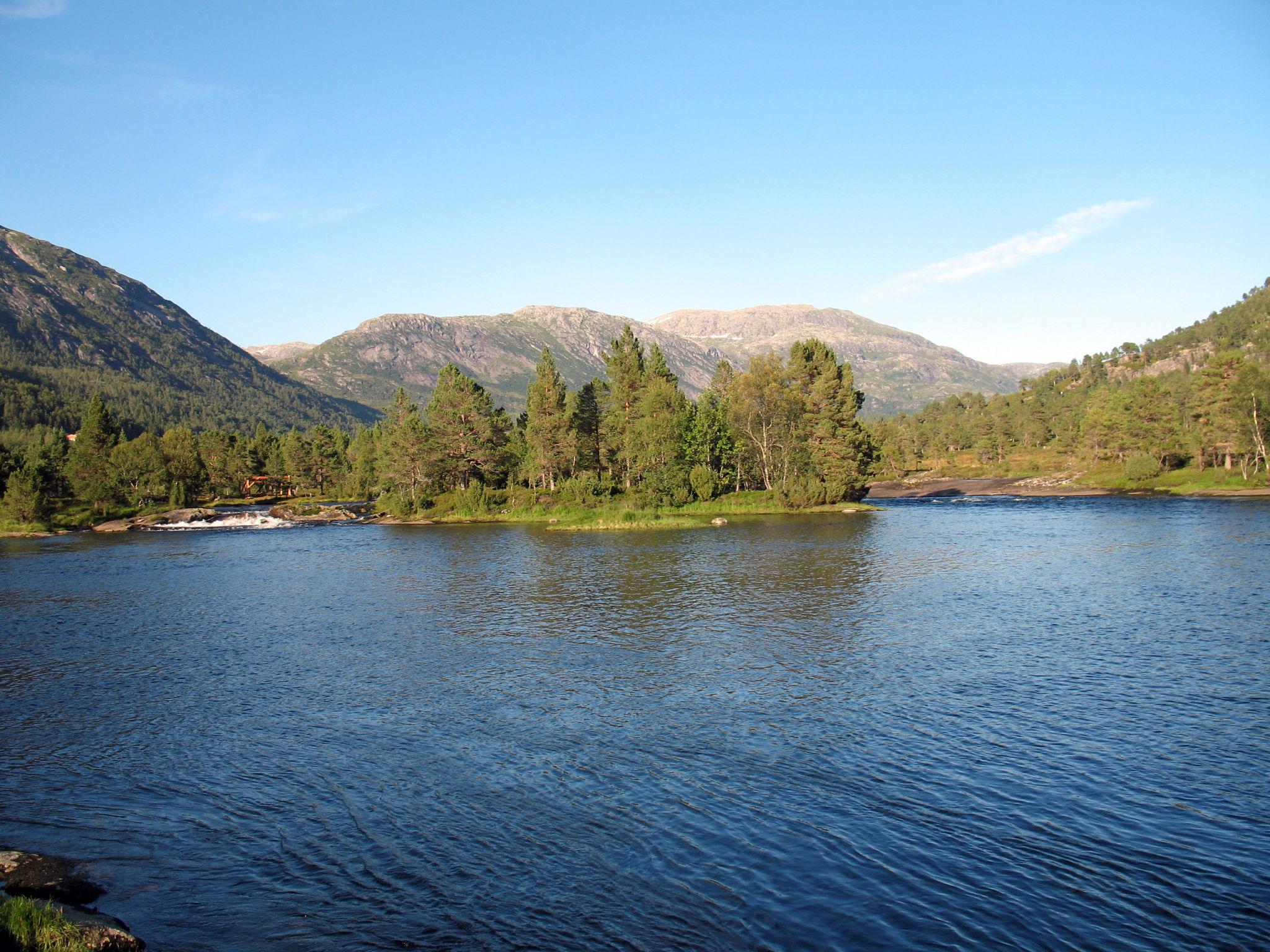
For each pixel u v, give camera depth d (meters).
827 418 118.38
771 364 121.62
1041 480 165.88
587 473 119.25
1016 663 29.11
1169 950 12.37
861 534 78.69
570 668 30.02
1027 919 13.22
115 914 13.55
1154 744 21.02
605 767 20.08
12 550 83.06
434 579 54.78
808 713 24.05
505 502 117.12
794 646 32.56
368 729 23.36
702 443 118.44
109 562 69.75
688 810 17.53
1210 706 23.91
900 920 13.20
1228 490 124.44
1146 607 38.53
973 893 14.06
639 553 66.38
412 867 15.20
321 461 179.12
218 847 16.22
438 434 124.62
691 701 25.48
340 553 73.38
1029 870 14.84
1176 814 17.00
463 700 26.05
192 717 24.81
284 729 23.50
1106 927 13.01
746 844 15.92
